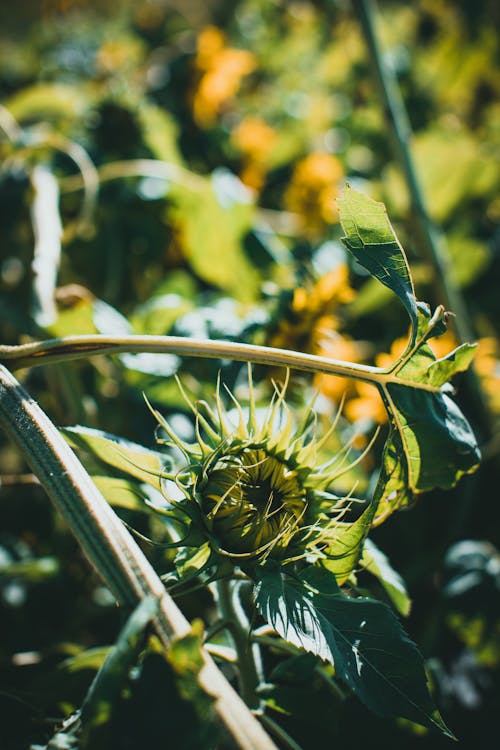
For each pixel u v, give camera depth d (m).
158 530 0.57
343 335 0.72
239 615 0.43
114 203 0.79
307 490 0.40
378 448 0.61
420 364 0.42
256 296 0.70
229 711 0.32
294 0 1.38
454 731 0.55
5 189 0.68
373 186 0.93
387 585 0.44
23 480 0.54
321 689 0.43
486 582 0.60
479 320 0.87
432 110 1.24
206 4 1.52
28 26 1.74
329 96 1.31
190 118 1.04
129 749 0.31
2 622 0.62
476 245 0.90
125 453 0.41
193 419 0.55
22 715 0.39
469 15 1.37
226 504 0.39
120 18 1.49
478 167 0.96
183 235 0.78
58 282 0.73
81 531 0.35
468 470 0.42
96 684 0.31
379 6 1.62
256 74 1.27
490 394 0.71
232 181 0.80
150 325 0.58
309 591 0.38
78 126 0.89
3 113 0.78
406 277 0.41
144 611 0.32
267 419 0.40
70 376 0.62
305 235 0.89
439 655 0.58
